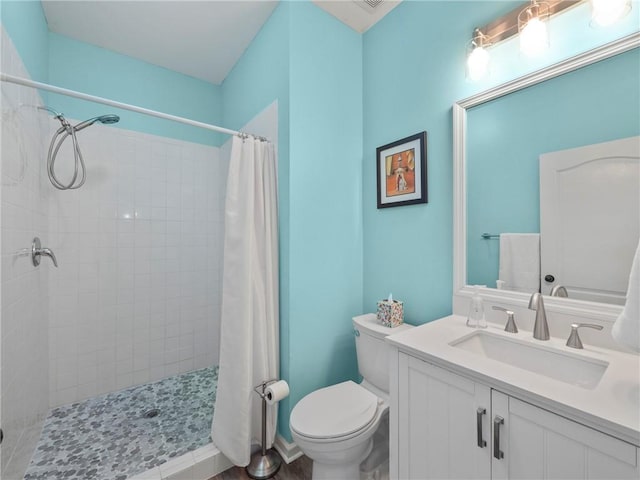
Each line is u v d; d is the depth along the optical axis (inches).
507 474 29.9
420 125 61.1
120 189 85.5
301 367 64.1
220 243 103.0
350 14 69.2
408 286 63.9
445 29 56.3
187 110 97.5
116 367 84.9
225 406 59.2
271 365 62.5
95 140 81.7
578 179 40.4
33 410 60.8
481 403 32.0
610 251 37.7
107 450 60.2
